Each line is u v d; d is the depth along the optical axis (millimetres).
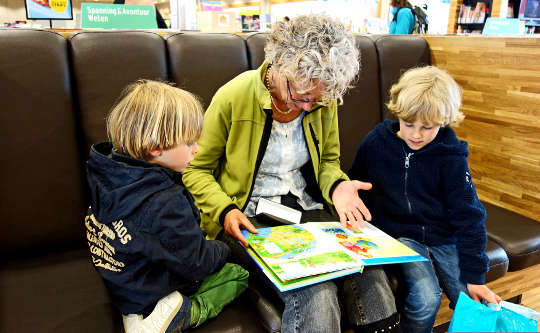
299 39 1042
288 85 1122
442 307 1643
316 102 1145
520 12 4094
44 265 1280
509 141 1789
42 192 1313
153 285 970
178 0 2156
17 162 1271
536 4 4074
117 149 1024
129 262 959
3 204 1261
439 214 1367
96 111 1391
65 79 1336
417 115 1229
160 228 938
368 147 1483
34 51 1288
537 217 1707
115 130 1000
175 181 1040
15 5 2936
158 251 942
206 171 1338
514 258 1506
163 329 959
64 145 1339
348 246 1145
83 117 1384
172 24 2199
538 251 1540
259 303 1131
